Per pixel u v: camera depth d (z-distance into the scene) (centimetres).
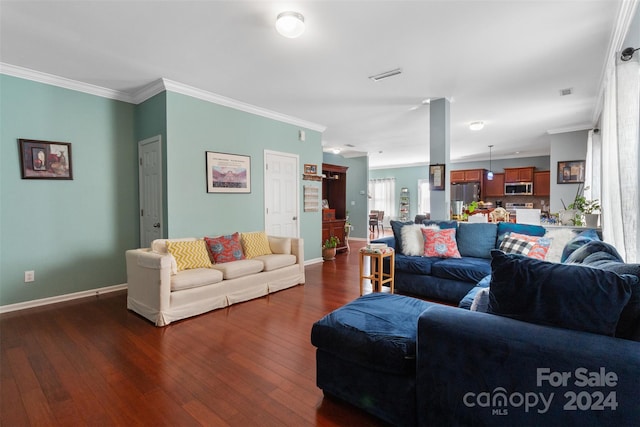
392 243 399
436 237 370
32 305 333
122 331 270
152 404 172
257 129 469
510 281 129
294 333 266
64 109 353
